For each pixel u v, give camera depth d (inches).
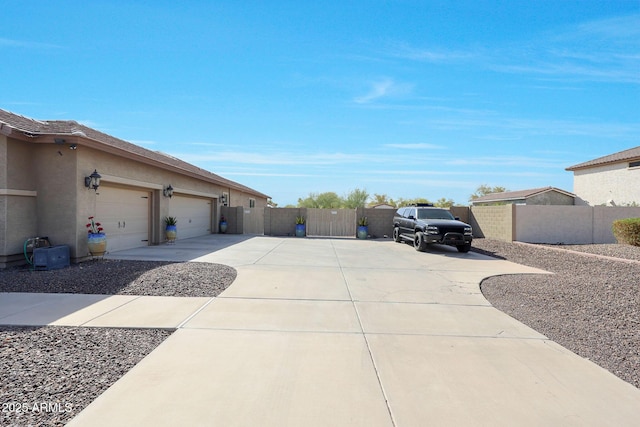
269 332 223.1
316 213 979.9
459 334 226.8
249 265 454.6
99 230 461.4
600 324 251.6
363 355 191.9
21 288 320.8
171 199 732.0
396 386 159.2
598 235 732.0
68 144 433.4
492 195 1556.3
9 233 405.7
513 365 183.0
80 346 199.2
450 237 612.4
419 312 272.5
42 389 153.1
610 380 168.4
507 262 523.8
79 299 289.7
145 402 142.6
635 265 439.8
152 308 268.1
